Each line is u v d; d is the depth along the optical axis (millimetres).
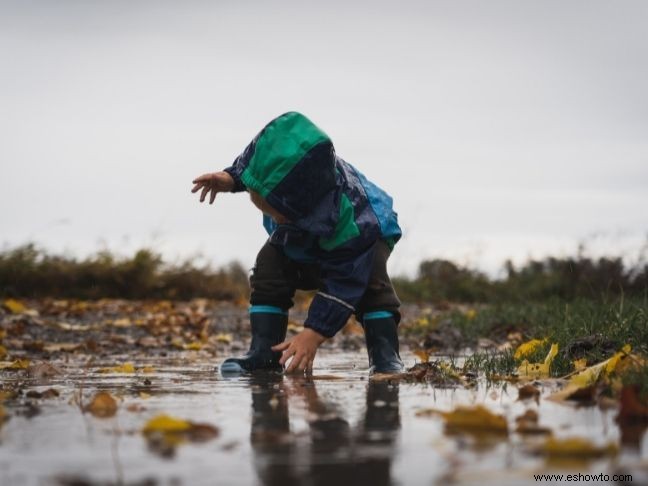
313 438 2223
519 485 1705
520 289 13320
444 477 1772
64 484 1758
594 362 3920
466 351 6137
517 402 2898
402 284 14984
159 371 4492
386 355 4219
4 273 13188
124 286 13758
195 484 1746
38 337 7348
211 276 14711
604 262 11578
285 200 3828
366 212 4117
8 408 2865
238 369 4246
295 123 3891
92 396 3209
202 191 4008
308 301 13391
